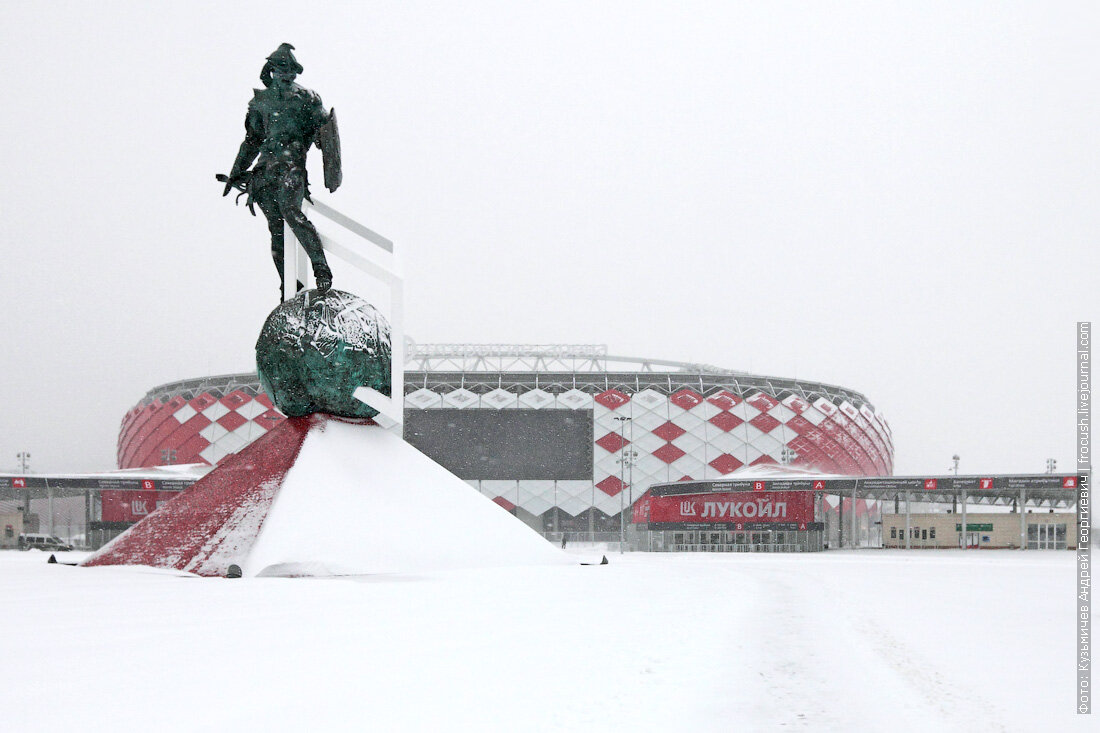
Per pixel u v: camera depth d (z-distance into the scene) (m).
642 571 25.00
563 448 95.31
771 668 7.50
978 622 11.53
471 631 9.58
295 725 5.20
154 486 68.12
